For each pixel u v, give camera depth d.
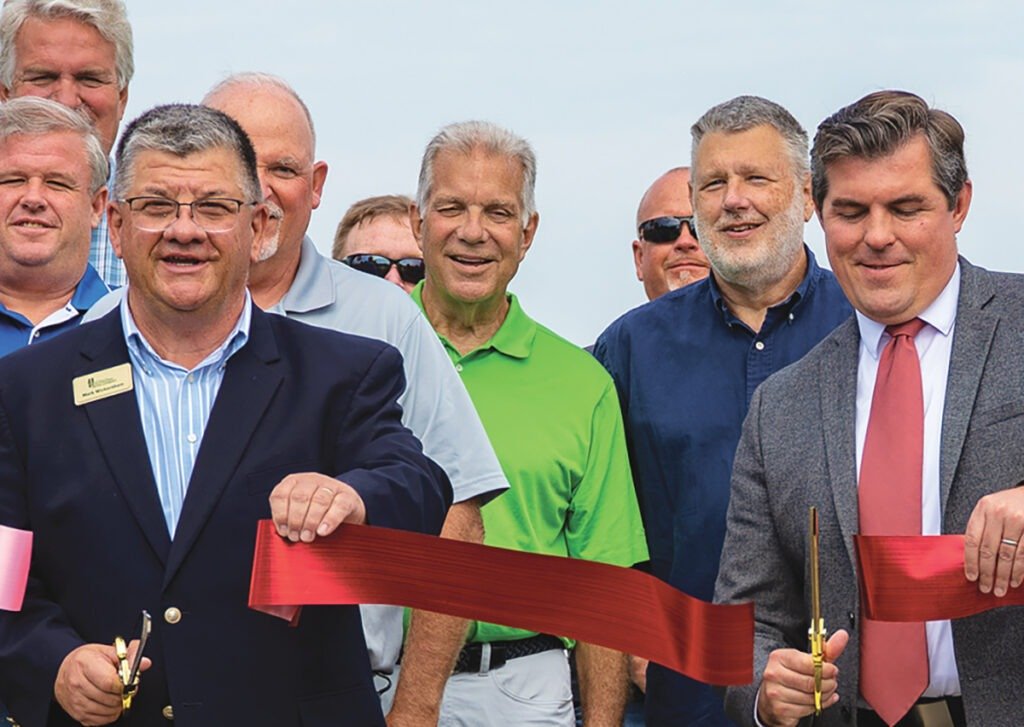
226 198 6.20
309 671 6.07
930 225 6.66
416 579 6.00
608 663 8.70
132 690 5.75
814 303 8.77
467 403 7.91
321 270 7.92
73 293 8.25
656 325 8.95
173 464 6.19
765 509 6.99
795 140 8.83
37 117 8.14
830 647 6.30
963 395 6.59
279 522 5.76
